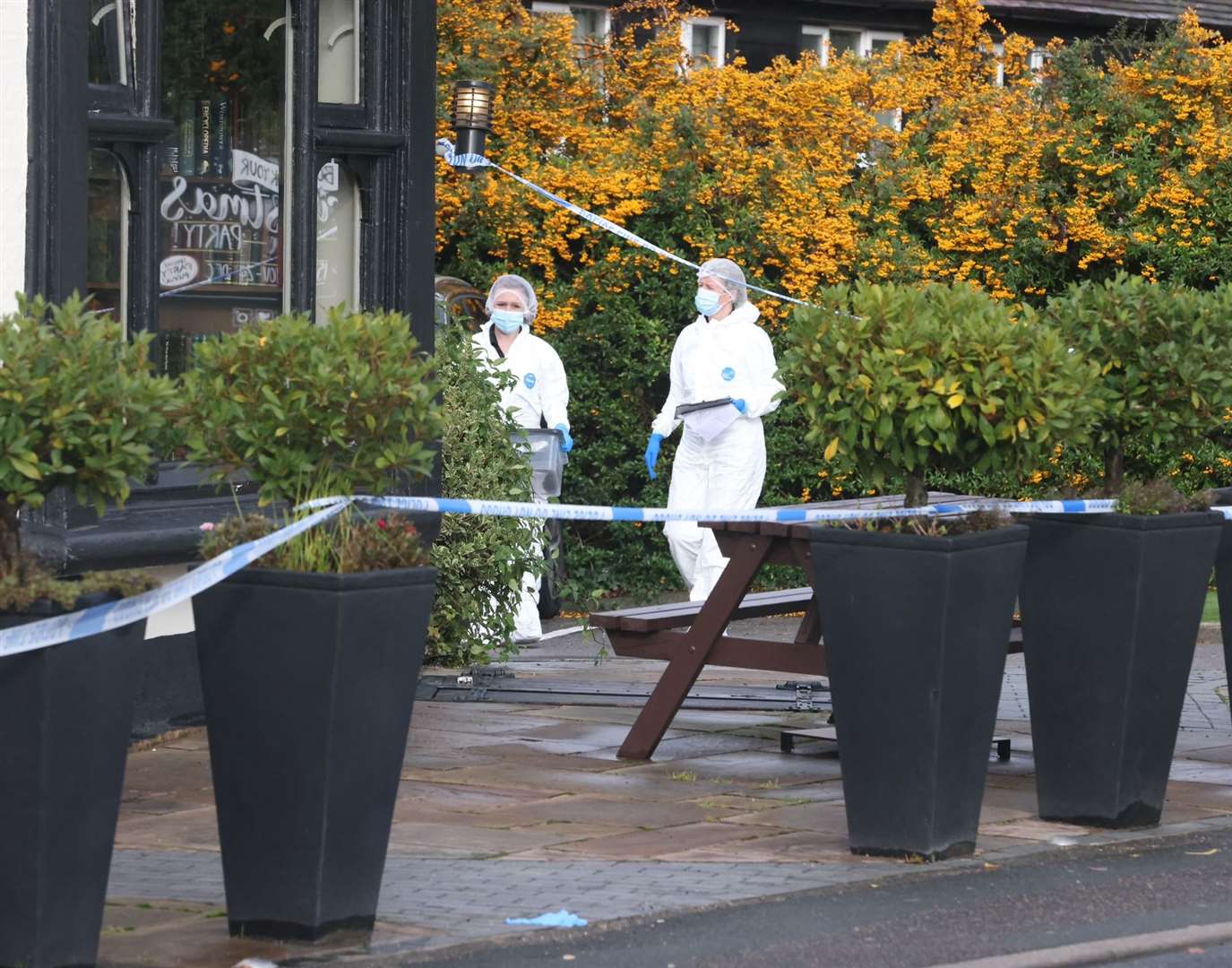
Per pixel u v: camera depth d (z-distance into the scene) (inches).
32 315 316.8
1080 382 388.5
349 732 318.7
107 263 492.7
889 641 378.6
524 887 362.3
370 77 565.3
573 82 992.2
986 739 390.3
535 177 898.1
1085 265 987.3
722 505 764.0
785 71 1000.9
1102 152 989.2
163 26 508.7
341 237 568.7
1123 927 345.7
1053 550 418.6
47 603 292.4
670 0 1075.9
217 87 524.4
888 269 947.3
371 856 328.2
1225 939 344.5
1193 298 431.8
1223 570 482.6
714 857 387.9
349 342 327.9
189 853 389.4
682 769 489.4
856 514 387.2
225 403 328.8
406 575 321.4
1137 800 420.5
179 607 520.4
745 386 755.4
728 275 757.9
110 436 301.7
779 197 928.9
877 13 1309.1
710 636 494.0
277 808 321.7
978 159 978.1
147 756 489.1
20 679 290.8
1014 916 349.7
